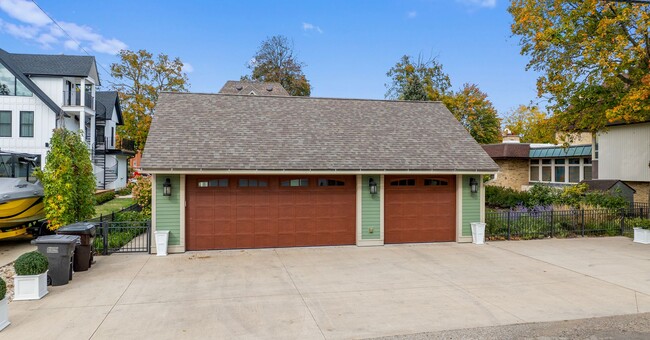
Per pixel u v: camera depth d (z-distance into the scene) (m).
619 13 16.05
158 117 14.06
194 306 7.62
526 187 30.38
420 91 37.22
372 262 11.30
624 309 7.62
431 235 14.27
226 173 12.24
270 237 13.17
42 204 13.77
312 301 7.96
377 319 7.04
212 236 12.79
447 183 14.37
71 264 9.27
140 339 6.14
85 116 29.44
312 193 13.44
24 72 26.42
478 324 6.84
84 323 6.74
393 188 13.98
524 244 14.02
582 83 18.16
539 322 6.96
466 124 40.44
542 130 21.11
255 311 7.39
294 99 16.80
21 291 7.84
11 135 25.48
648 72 16.44
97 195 23.59
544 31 17.78
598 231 15.84
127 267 10.52
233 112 15.09
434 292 8.58
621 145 21.56
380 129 15.42
